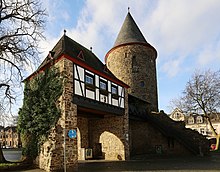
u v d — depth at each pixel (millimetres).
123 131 17734
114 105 17016
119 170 11859
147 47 29969
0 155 13312
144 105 25219
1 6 13820
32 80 14734
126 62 29016
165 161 16031
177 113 47656
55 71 13227
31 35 14328
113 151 17906
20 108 14359
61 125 12234
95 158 18500
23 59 13891
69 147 12273
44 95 13336
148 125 24000
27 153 13492
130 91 28250
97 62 17812
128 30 30609
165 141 22828
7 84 13836
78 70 13844
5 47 13539
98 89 15414
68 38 16375
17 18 14156
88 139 19094
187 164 14016
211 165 13414
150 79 29438
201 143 21203
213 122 49812
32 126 13336
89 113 17031
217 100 27719
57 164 11797
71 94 12938
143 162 15562
